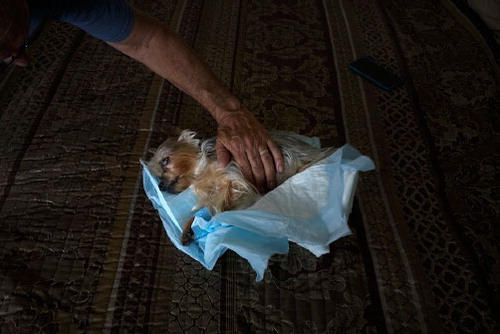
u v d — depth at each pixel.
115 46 1.08
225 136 1.09
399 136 1.50
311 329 1.00
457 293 1.08
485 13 2.04
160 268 1.11
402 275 1.11
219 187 1.15
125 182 1.31
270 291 1.07
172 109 1.54
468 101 1.66
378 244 1.17
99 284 1.07
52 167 1.33
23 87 1.60
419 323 1.02
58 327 0.98
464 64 1.84
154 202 1.16
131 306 1.03
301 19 2.04
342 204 1.04
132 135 1.45
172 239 1.07
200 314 1.02
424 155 1.44
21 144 1.40
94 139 1.42
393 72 1.78
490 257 1.17
